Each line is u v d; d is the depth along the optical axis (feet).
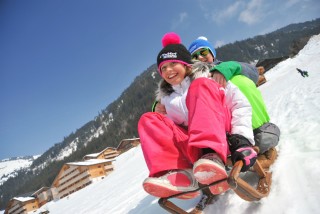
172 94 7.36
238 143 5.86
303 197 5.52
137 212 11.09
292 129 10.94
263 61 208.74
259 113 7.74
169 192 5.69
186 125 7.18
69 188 231.09
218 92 6.12
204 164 5.01
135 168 72.18
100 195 47.01
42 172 538.88
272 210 5.64
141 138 6.40
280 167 7.13
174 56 7.00
